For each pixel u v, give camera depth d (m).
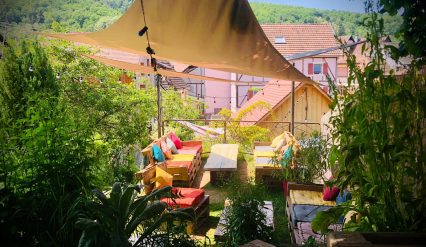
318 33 17.36
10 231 2.47
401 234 1.41
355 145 1.83
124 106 7.94
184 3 3.44
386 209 1.75
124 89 8.48
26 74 5.28
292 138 7.86
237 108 20.88
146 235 2.54
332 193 4.48
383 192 1.74
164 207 2.56
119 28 4.31
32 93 3.73
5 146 2.77
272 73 4.84
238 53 4.23
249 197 4.31
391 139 1.77
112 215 2.42
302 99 14.11
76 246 2.53
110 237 2.36
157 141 8.09
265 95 17.06
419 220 1.64
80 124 3.12
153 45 4.79
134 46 5.05
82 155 2.93
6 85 4.98
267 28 17.81
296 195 5.21
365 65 1.95
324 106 14.14
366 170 1.91
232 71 5.78
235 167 7.54
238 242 4.18
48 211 2.63
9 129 2.96
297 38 17.17
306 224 4.13
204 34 3.93
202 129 11.68
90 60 8.04
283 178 6.33
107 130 7.50
